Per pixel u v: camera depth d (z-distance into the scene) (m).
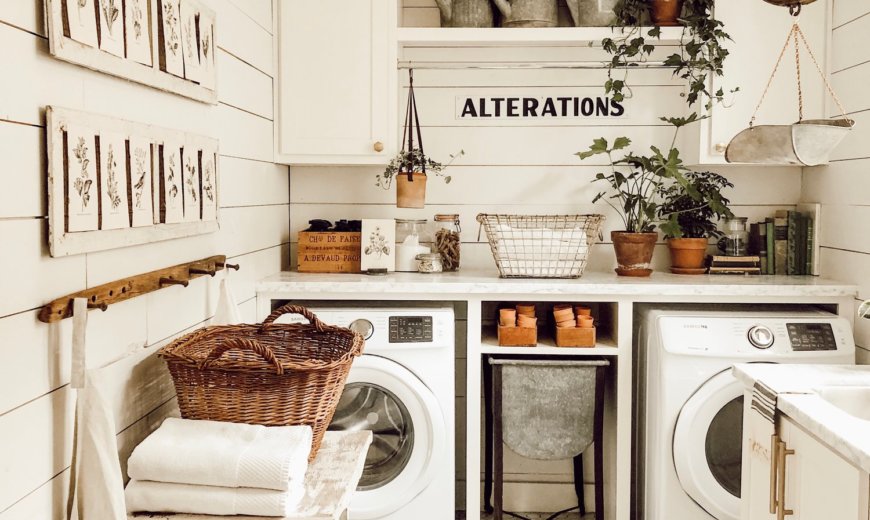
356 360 2.46
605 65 2.87
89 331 1.41
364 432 1.84
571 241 2.70
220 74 2.18
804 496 1.68
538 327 3.05
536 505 3.12
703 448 2.47
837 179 2.75
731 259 2.90
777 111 2.75
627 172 3.09
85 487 1.26
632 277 2.81
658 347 2.52
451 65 2.93
